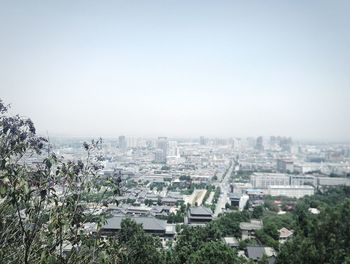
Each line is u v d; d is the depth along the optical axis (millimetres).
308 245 35875
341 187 139375
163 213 98062
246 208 114375
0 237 9695
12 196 8391
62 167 10266
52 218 9500
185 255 41406
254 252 61562
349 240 38250
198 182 176250
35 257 9523
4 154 9492
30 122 10289
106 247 11031
